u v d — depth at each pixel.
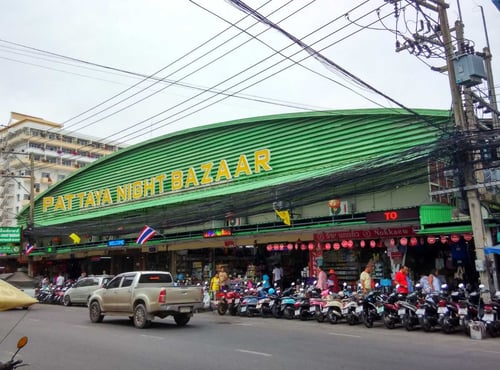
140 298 13.73
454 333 12.16
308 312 15.60
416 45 13.05
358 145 18.25
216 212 20.08
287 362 8.27
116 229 27.91
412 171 14.92
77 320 16.19
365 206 17.89
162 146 26.38
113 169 29.75
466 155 12.88
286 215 18.56
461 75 12.62
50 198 35.50
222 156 23.00
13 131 80.69
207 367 7.94
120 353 9.42
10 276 25.50
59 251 32.97
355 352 9.22
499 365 7.96
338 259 19.36
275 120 20.94
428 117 16.55
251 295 17.53
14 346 10.53
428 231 15.52
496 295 11.96
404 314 12.71
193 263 25.77
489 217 14.52
